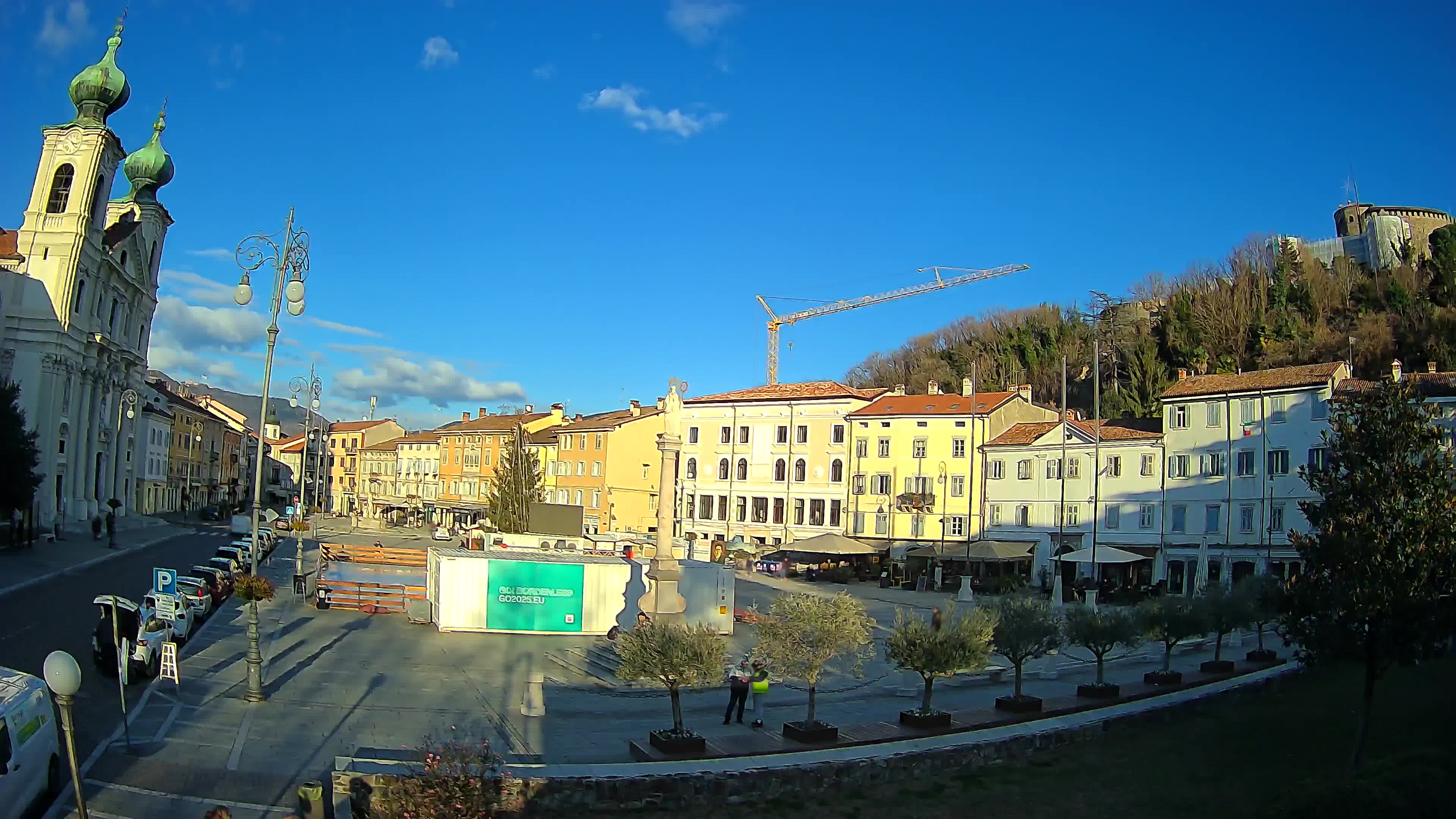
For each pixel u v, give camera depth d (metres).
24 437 56.09
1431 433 20.98
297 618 39.84
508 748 21.88
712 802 18.88
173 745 20.44
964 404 81.31
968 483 78.00
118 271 83.38
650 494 102.00
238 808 16.89
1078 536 71.44
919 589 67.69
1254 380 64.44
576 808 17.89
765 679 24.38
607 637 37.69
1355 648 20.38
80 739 20.31
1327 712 28.61
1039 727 24.64
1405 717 27.23
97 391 80.44
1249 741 24.97
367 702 25.78
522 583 39.59
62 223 73.81
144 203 93.94
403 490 142.75
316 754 20.47
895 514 80.75
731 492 90.44
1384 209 124.38
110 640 26.06
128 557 57.78
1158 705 27.84
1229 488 63.81
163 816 16.31
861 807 18.98
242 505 130.12
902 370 139.50
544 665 33.34
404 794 14.80
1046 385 111.94
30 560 50.12
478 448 124.44
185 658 29.72
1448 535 20.19
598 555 47.28
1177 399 66.94
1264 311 93.88
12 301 72.12
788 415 88.12
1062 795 19.98
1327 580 21.09
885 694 30.23
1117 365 106.25
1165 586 64.94
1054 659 37.41
